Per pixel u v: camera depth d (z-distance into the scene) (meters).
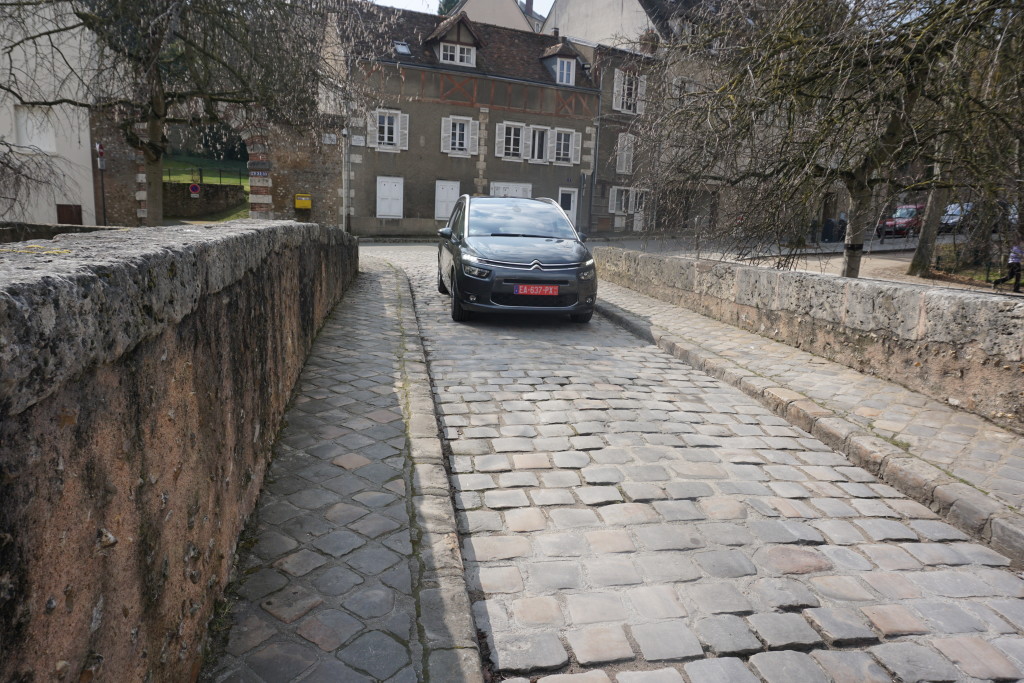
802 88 8.49
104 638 1.30
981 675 2.30
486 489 3.60
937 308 5.17
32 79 12.16
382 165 28.77
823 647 2.41
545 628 2.45
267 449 3.41
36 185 11.03
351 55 12.57
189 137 14.55
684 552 3.03
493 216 9.26
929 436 4.36
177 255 1.78
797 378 5.80
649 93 10.54
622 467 3.96
